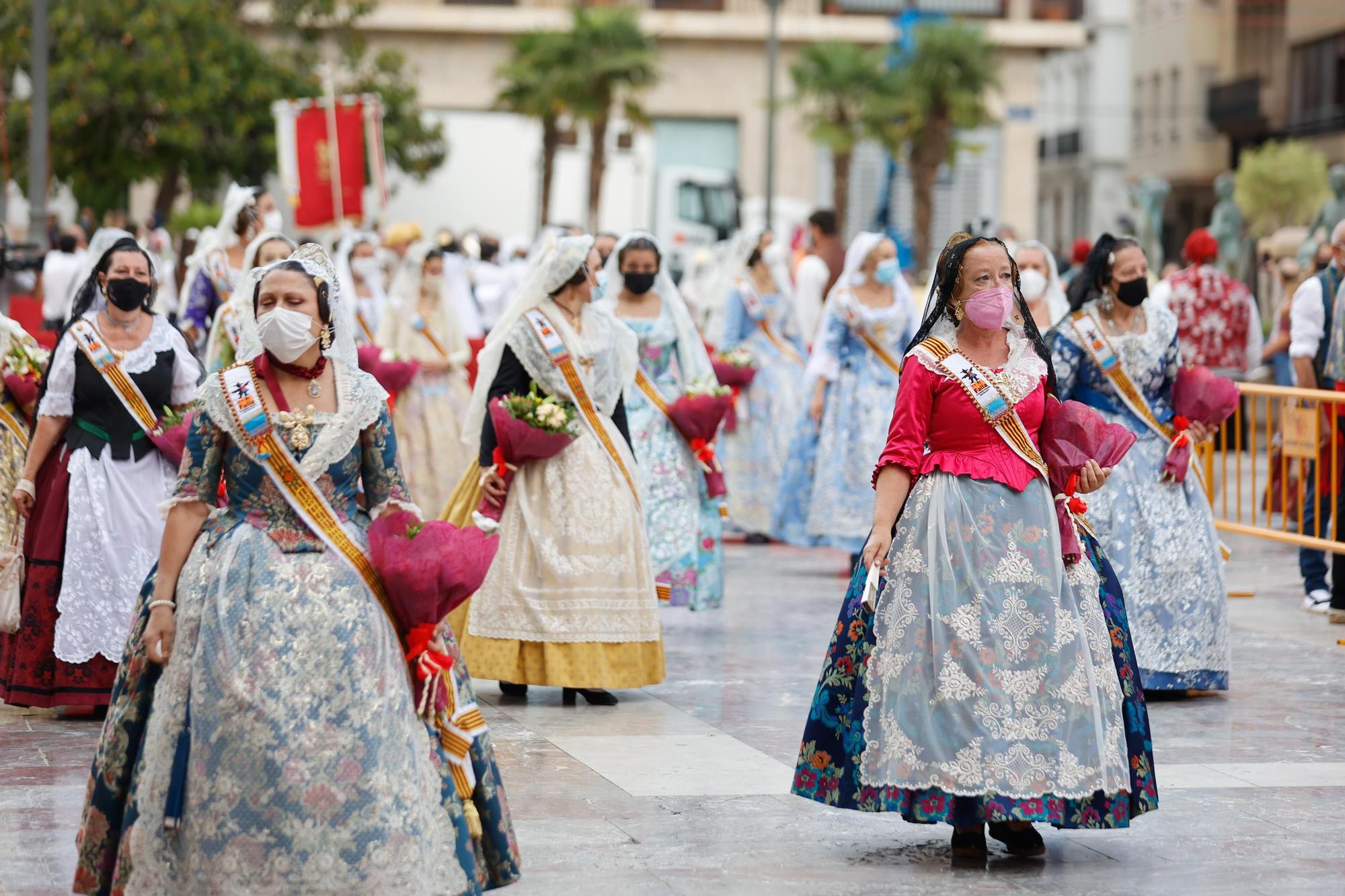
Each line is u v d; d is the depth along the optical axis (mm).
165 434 8203
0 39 33625
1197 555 8742
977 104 42812
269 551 5238
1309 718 8383
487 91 50156
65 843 6113
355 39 40500
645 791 6891
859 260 12656
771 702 8617
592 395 8641
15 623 8141
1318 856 6078
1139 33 61656
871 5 51375
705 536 10609
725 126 51188
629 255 10742
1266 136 53312
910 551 5980
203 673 5070
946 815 5758
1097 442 5969
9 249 19781
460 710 5348
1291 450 11609
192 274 11391
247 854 4961
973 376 6008
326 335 5402
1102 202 64125
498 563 8516
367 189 22938
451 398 14031
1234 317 15461
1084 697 5820
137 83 34938
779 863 5945
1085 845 6219
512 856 5539
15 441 8922
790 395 14625
